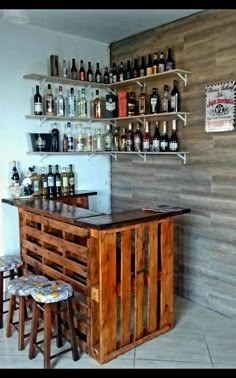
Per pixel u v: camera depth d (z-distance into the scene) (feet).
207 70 9.94
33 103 11.44
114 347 7.97
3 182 11.04
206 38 9.89
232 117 9.38
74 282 8.30
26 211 9.92
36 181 11.45
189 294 11.10
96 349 7.83
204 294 10.63
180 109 10.79
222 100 9.58
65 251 8.49
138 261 8.28
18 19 9.64
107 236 7.55
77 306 8.32
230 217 9.71
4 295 10.83
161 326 8.95
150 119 11.78
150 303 8.64
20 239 10.40
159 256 8.76
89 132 12.92
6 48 10.77
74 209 9.06
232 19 9.20
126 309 8.13
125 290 8.05
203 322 9.62
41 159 11.87
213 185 10.09
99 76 12.66
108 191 13.85
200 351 8.22
